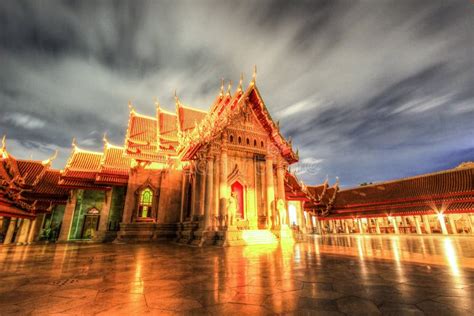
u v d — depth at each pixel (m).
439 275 6.20
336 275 6.33
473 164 46.28
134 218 27.03
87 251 14.86
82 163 32.91
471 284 5.21
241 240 17.61
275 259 9.62
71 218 31.48
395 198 43.09
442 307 3.79
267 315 3.55
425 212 38.78
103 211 29.77
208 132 20.95
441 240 24.94
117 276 6.59
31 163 32.19
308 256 10.48
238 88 22.97
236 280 5.91
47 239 35.12
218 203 20.09
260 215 22.06
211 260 9.65
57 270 7.69
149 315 3.62
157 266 8.30
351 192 51.31
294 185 35.94
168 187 28.86
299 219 48.81
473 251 12.73
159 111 33.03
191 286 5.35
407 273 6.50
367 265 7.92
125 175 30.19
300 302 4.14
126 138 29.86
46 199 31.50
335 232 52.44
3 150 25.81
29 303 4.24
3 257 11.63
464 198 35.84
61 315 3.66
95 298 4.52
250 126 23.69
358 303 4.04
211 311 3.76
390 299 4.23
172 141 30.17
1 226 28.53
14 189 24.84
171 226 27.56
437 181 40.22
